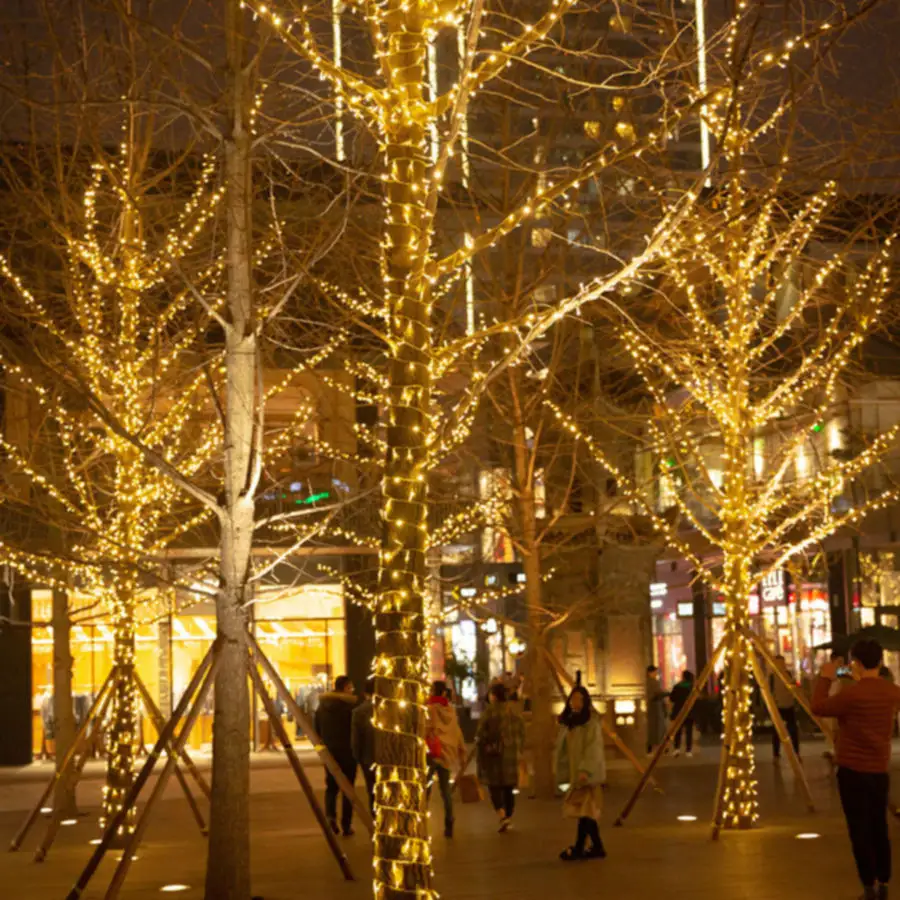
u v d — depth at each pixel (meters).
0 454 19.64
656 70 9.93
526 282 20.30
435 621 20.78
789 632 39.25
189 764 17.55
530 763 24.86
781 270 17.86
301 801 21.62
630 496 18.06
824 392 19.70
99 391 16.44
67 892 13.34
